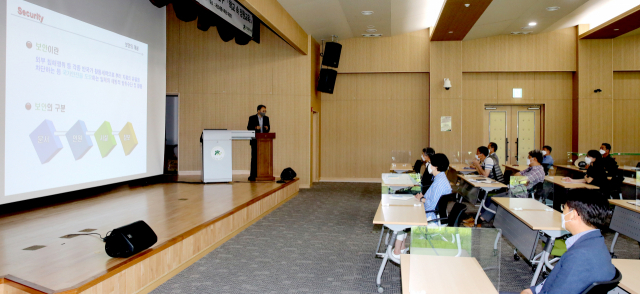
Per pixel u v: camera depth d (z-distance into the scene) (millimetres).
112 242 3080
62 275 2678
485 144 10633
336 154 11086
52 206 5309
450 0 7156
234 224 5113
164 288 3312
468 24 8672
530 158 5691
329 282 3500
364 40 10797
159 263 3408
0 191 3967
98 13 5348
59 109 4688
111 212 4891
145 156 6504
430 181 6281
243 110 9578
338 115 11062
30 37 4285
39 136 4406
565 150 10344
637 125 10164
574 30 10117
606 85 9938
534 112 10594
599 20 9430
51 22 4566
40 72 4414
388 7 7898
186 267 3850
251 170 8195
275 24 6895
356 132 11023
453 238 2139
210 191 6684
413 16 8945
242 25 6684
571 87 10344
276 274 3684
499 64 10305
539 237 3480
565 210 1863
